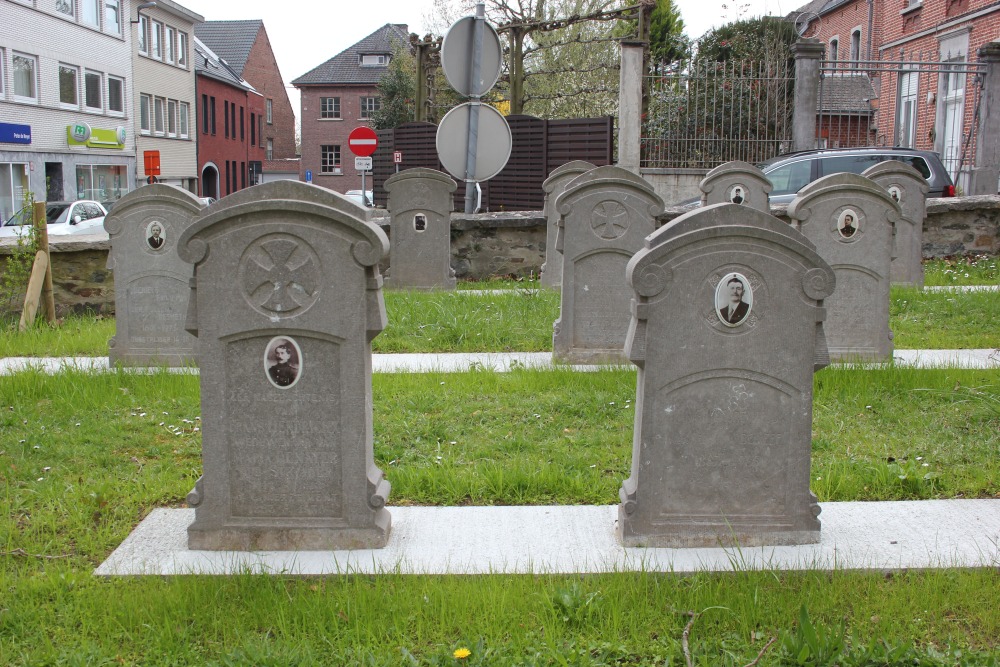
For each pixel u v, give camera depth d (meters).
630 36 22.62
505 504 5.21
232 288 4.44
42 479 5.52
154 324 8.38
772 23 23.23
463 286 13.60
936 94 24.64
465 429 6.42
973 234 14.61
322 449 4.55
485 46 12.13
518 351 9.11
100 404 7.04
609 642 3.72
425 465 5.69
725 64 20.83
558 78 35.97
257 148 69.81
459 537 4.72
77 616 3.94
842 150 16.75
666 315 4.46
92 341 9.60
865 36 32.22
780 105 20.59
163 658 3.64
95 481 5.51
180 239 4.39
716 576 4.25
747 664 3.43
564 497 5.27
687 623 3.76
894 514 4.95
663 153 20.02
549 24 21.98
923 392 7.08
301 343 4.48
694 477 4.58
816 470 5.55
